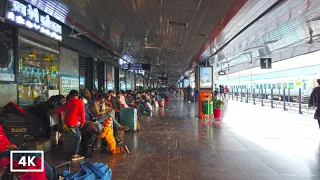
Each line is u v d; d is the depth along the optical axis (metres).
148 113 13.91
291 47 11.24
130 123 8.37
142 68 18.09
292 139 7.12
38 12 6.29
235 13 5.79
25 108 6.28
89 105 7.10
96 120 6.48
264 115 13.12
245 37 8.73
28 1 5.65
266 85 27.53
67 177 2.87
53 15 6.32
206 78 12.37
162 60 17.72
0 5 5.04
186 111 15.54
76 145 5.16
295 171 4.46
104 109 7.45
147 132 8.27
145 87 40.09
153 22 6.81
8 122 5.12
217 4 5.16
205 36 8.51
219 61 17.22
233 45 10.31
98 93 11.49
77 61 9.84
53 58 7.81
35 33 6.57
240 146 6.30
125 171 4.44
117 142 6.59
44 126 5.75
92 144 5.30
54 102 6.20
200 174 4.30
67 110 5.19
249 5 5.21
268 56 15.27
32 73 6.64
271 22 6.74
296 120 11.05
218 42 9.65
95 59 12.20
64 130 5.80
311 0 5.04
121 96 10.27
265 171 4.46
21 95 6.13
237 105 20.36
